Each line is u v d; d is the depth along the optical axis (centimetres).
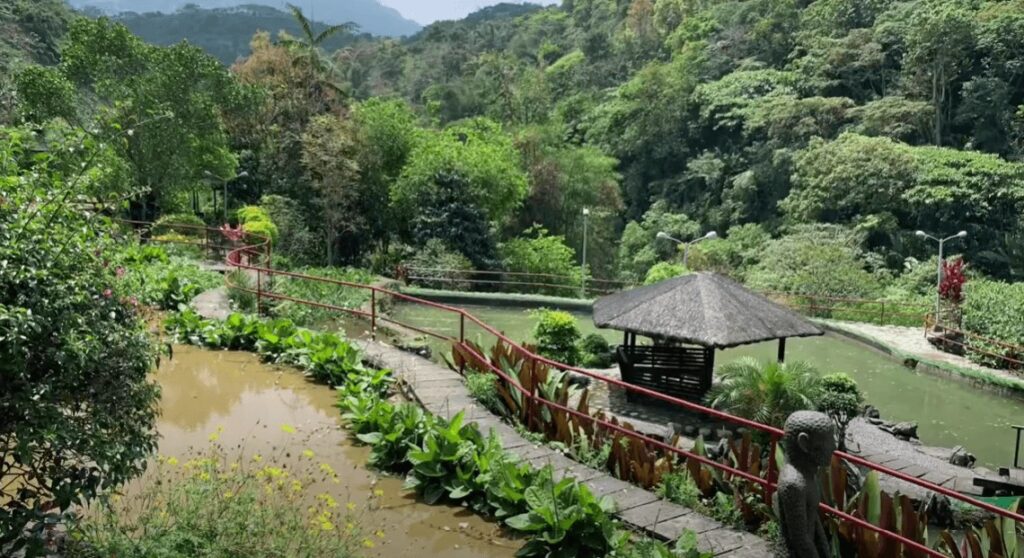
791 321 1278
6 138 506
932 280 3419
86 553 427
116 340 434
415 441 696
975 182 3981
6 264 390
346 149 3350
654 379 1296
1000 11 4684
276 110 3722
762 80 5862
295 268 2631
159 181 2430
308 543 489
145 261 1689
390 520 586
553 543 530
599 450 749
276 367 1011
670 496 641
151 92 2375
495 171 3397
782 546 396
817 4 6028
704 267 4409
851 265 3409
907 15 5331
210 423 774
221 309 1312
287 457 690
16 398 389
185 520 474
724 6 7369
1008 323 1919
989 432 1352
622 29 8938
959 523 885
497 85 6794
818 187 4331
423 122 5812
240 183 3588
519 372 871
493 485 603
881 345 2061
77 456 433
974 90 4672
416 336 1587
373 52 10556
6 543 405
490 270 3259
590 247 4625
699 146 6109
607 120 6394
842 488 604
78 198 455
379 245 3538
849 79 5481
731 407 1035
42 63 4441
